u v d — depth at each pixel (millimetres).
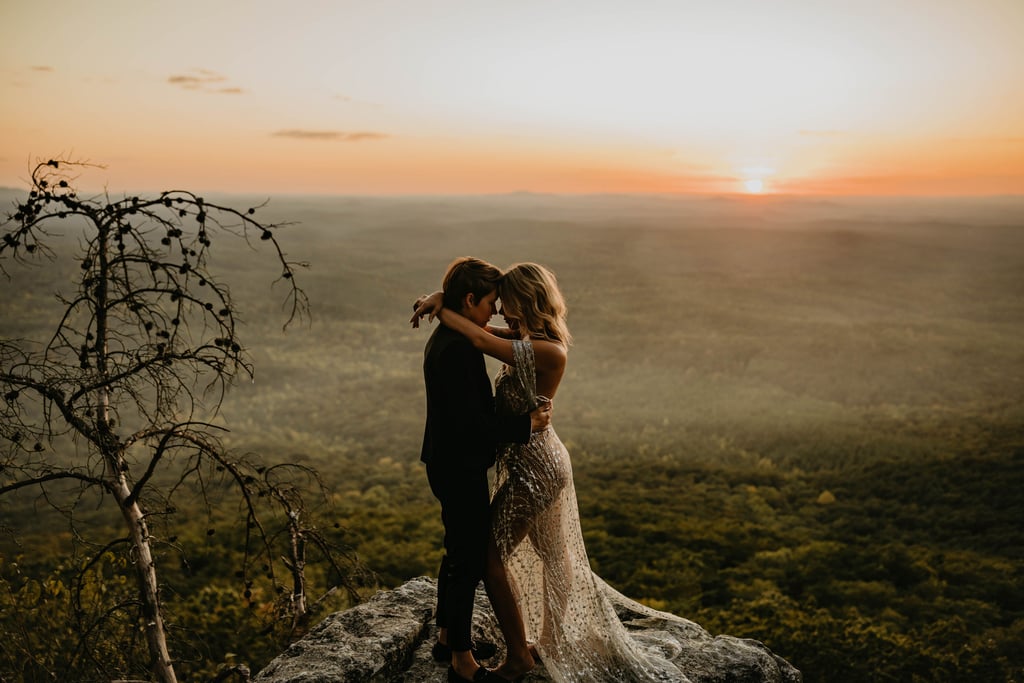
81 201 2676
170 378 2857
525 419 1884
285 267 2805
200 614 8203
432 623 2574
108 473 2957
